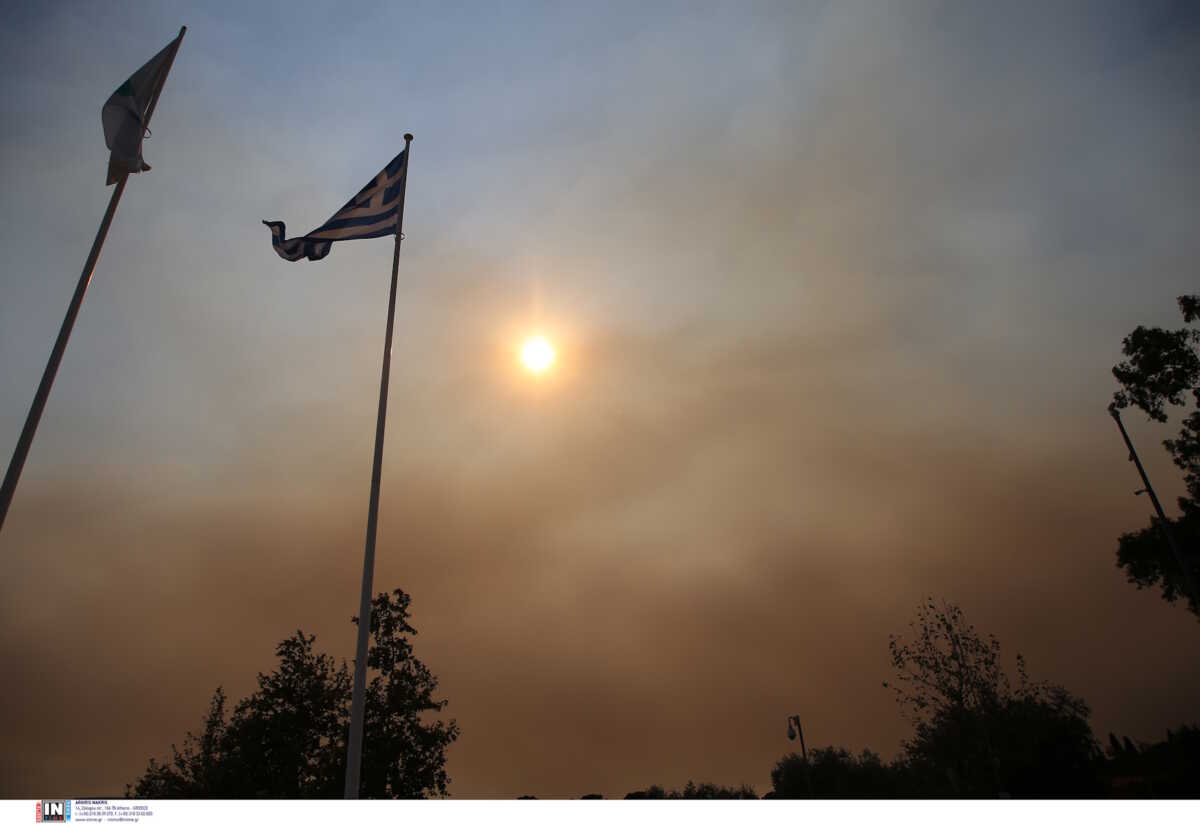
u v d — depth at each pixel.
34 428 14.51
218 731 37.03
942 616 35.53
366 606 17.67
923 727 33.88
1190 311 32.75
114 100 17.48
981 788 31.25
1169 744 31.69
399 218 22.39
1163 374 33.19
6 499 13.77
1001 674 33.78
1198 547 32.50
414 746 33.56
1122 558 35.41
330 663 35.28
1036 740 31.06
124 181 17.31
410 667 35.19
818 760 40.97
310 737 33.16
